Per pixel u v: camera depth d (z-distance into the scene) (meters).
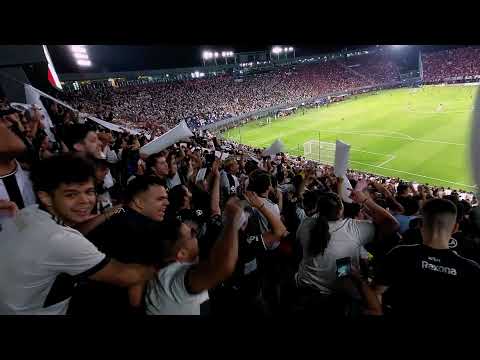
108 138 7.15
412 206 4.77
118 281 1.85
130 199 2.56
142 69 51.06
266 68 69.31
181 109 46.31
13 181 2.57
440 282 2.05
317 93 62.12
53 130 7.73
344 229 3.03
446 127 32.19
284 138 36.62
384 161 25.83
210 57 60.00
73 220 1.96
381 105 48.50
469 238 3.34
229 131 43.97
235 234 1.67
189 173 6.84
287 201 6.23
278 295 3.17
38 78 17.36
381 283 2.32
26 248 1.64
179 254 2.09
